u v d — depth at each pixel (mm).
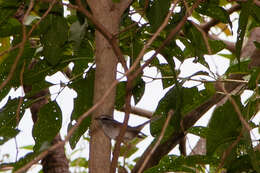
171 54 6289
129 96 4082
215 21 8539
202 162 5934
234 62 7133
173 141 6379
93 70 6664
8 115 6426
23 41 4363
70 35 6027
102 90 4938
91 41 6633
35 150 6547
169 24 5957
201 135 6215
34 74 6598
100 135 4832
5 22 6273
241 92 6141
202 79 6344
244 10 5211
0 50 8086
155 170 5949
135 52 6441
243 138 5734
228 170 6027
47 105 6594
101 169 4754
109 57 5035
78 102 6723
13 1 6129
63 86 6664
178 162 5926
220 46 6691
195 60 6480
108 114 4875
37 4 6312
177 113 5746
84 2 5734
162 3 5301
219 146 6051
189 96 6344
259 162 5844
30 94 6613
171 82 6957
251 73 6277
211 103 6664
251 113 6027
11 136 6348
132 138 5227
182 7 6070
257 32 8828
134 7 7094
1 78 6461
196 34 6402
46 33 6219
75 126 3615
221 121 5941
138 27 6488
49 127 6613
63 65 6754
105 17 5223
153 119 5785
